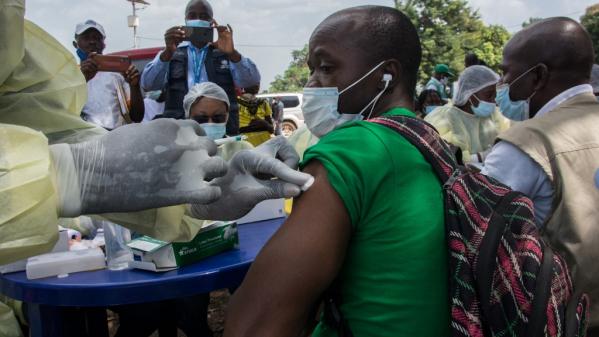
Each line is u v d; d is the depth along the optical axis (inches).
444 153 43.9
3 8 34.7
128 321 89.0
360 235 41.3
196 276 59.7
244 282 40.9
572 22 74.2
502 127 188.9
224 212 41.6
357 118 50.2
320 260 39.0
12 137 31.9
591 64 73.9
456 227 40.6
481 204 41.8
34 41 43.2
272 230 79.5
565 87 73.6
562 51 72.4
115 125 149.6
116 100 150.3
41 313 66.8
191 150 35.6
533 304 39.4
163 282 58.3
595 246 61.9
